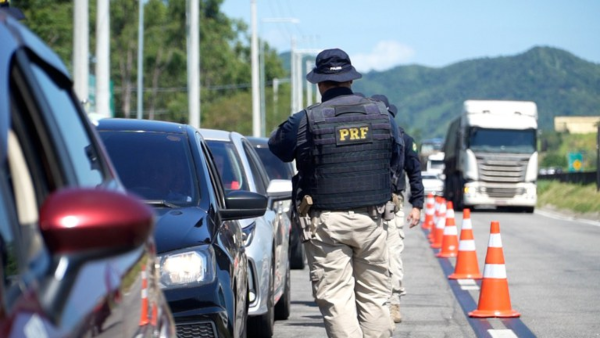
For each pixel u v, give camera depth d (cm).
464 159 11294
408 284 3944
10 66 758
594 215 10331
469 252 4141
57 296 638
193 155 2044
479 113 11262
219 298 1672
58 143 811
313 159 1853
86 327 675
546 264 4656
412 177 2750
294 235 4562
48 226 632
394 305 2938
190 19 9025
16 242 666
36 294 632
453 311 3178
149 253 942
